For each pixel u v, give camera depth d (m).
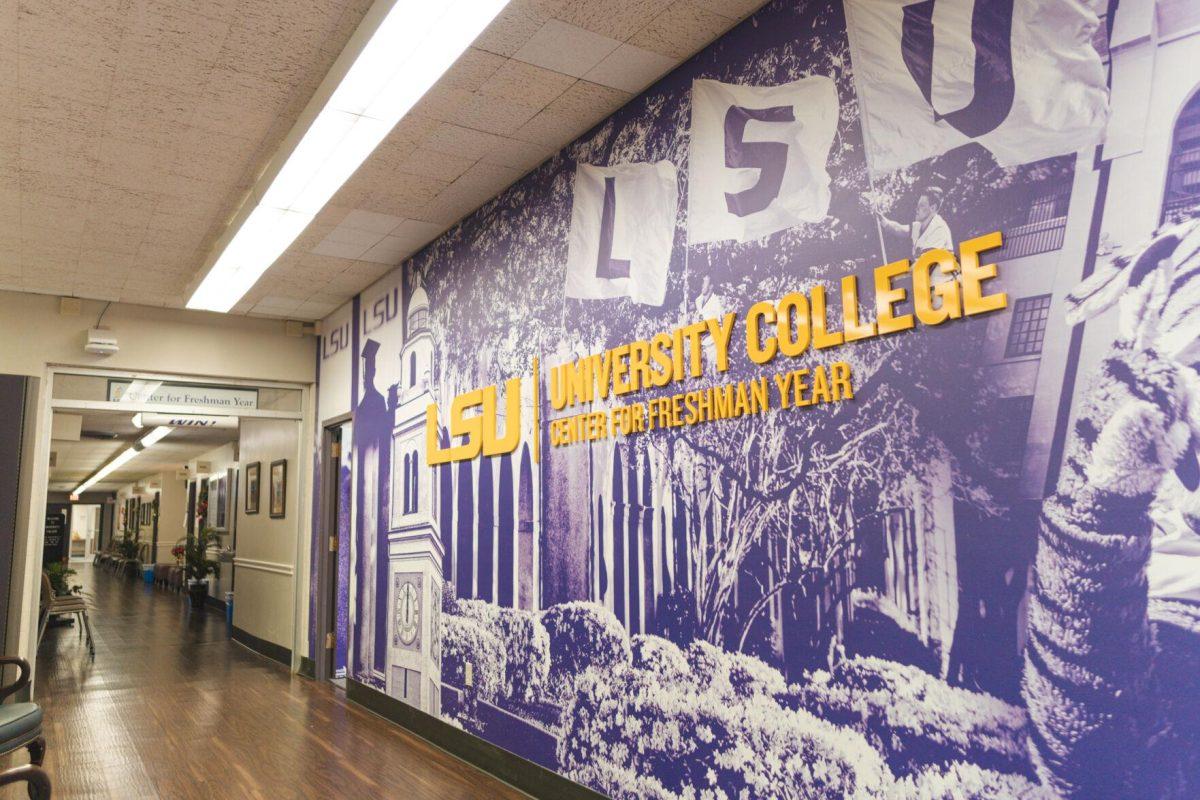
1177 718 1.71
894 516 2.33
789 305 2.71
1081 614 1.89
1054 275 2.00
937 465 2.23
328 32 2.97
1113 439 1.86
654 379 3.26
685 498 3.08
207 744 4.71
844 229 2.55
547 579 3.85
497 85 3.38
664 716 3.09
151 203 4.50
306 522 7.18
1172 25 1.82
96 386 6.48
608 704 3.39
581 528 3.64
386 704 5.38
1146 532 1.79
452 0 2.61
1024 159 2.08
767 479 2.74
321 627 6.73
